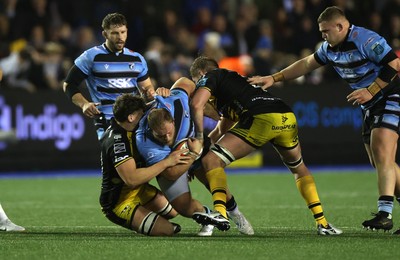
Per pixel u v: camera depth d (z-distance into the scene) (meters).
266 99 26.12
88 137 53.50
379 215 25.58
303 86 53.19
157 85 53.16
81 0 63.44
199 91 25.78
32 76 54.44
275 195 40.00
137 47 61.44
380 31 57.47
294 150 26.45
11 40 58.88
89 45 58.03
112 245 24.05
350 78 26.88
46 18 59.75
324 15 26.36
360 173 49.69
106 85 30.47
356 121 53.19
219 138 27.59
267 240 24.88
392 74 25.77
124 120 24.91
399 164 52.38
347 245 23.72
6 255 22.64
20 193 42.47
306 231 27.41
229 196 26.30
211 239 25.16
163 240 24.95
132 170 24.64
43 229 28.64
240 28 61.16
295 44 59.47
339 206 35.16
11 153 53.34
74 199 39.47
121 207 25.92
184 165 25.11
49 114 53.38
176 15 64.44
